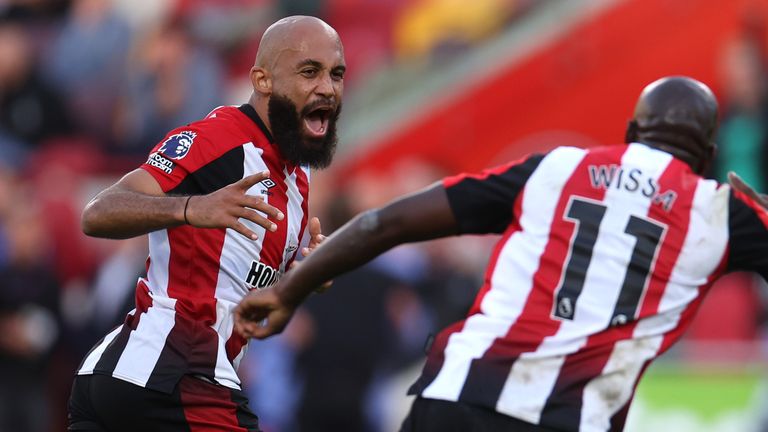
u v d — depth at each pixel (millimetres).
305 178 15297
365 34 49281
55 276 30812
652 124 14297
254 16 47750
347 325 27516
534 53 45781
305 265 13953
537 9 47625
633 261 13422
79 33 45344
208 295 14641
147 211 13320
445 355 13609
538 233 13617
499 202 13789
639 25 45062
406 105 46406
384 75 47844
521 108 45469
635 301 13406
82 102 44469
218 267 14617
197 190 14320
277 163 14820
